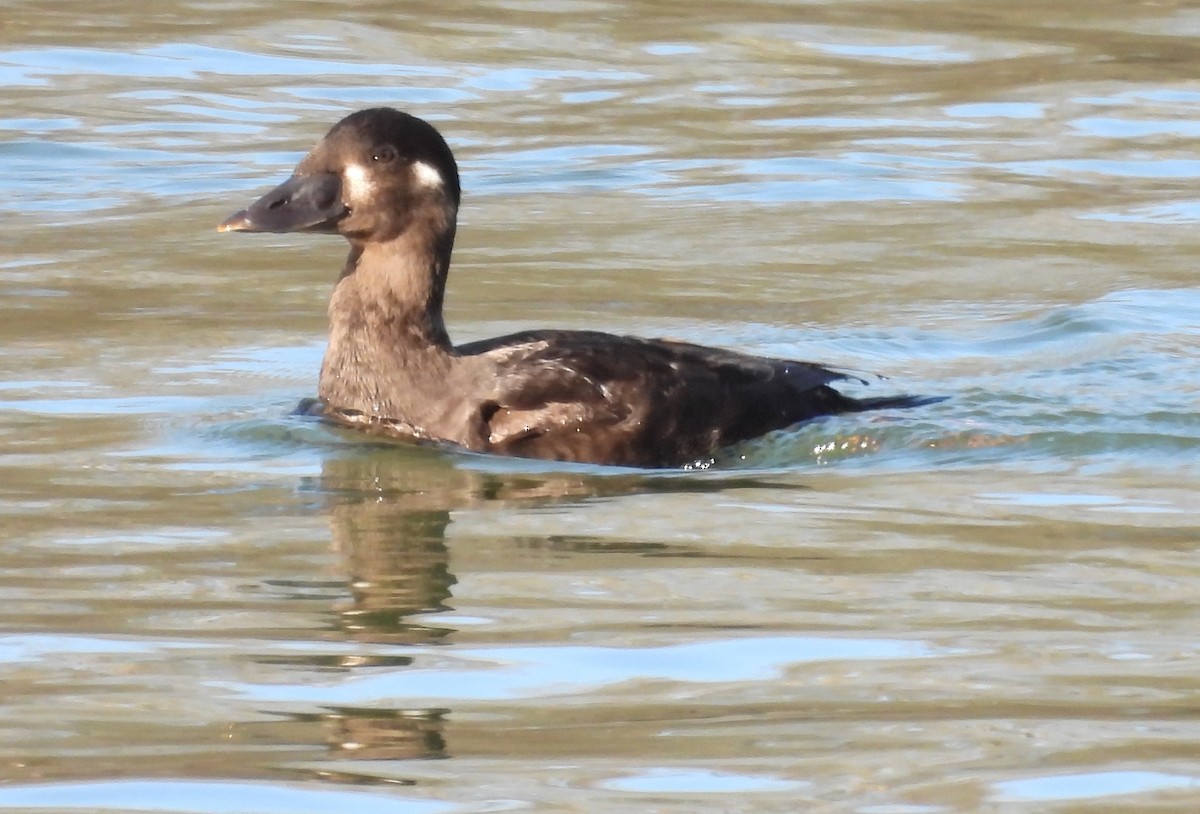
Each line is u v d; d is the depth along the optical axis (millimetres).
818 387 13289
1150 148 21469
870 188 20125
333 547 10445
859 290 16953
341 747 7844
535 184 20172
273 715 8180
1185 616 9359
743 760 7715
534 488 11625
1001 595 9680
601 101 23078
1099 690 8438
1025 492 11523
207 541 10523
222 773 7582
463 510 11164
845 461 12305
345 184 12727
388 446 12422
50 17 25734
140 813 7223
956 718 8125
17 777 7543
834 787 7453
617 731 8023
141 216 19000
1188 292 16766
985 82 23719
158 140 21500
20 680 8547
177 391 13727
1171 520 10922
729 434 12500
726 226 18859
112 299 16312
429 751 7812
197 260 17609
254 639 9086
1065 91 23328
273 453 12250
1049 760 7695
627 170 20672
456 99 23062
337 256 17906
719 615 9398
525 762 7707
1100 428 12898
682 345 12969
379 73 23938
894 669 8695
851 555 10320
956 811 7250
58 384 13828
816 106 22906
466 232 18594
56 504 11164
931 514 11078
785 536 10664
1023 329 15742
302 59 24406
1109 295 16641
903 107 22859
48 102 22609
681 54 24906
